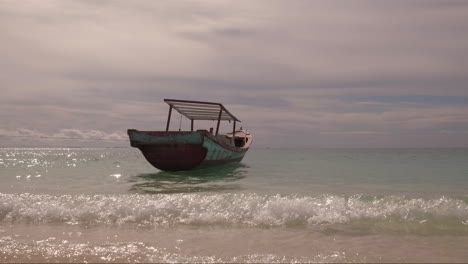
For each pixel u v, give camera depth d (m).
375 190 11.16
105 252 4.50
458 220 6.19
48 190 11.04
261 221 6.21
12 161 31.39
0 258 4.22
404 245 4.86
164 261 4.17
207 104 17.06
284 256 4.38
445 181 14.02
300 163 27.81
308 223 6.09
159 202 7.25
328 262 4.16
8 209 6.99
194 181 14.12
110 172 18.64
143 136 16.38
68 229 5.77
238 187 12.00
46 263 4.05
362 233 5.49
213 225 6.00
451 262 4.15
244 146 26.20
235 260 4.23
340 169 20.83
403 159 34.19
